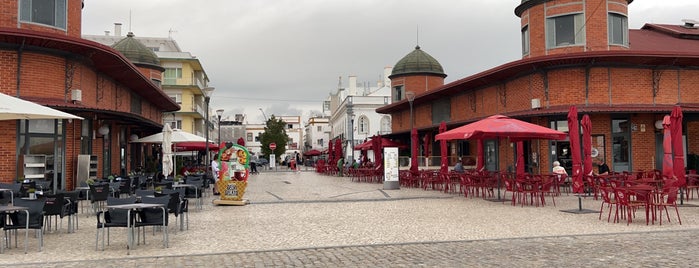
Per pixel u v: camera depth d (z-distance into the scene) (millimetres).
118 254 8578
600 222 11805
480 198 17938
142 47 38188
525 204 15688
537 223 11734
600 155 21156
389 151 22797
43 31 17188
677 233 10156
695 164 22078
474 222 12008
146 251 8844
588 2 22547
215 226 11812
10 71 16141
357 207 15562
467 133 16141
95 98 20688
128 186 15727
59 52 17281
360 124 63562
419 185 24172
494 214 13477
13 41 15961
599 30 22578
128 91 26688
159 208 9508
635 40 26156
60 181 17547
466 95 29656
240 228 11445
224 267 7570
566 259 7836
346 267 7535
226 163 16594
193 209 15328
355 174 33250
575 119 16250
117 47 37812
